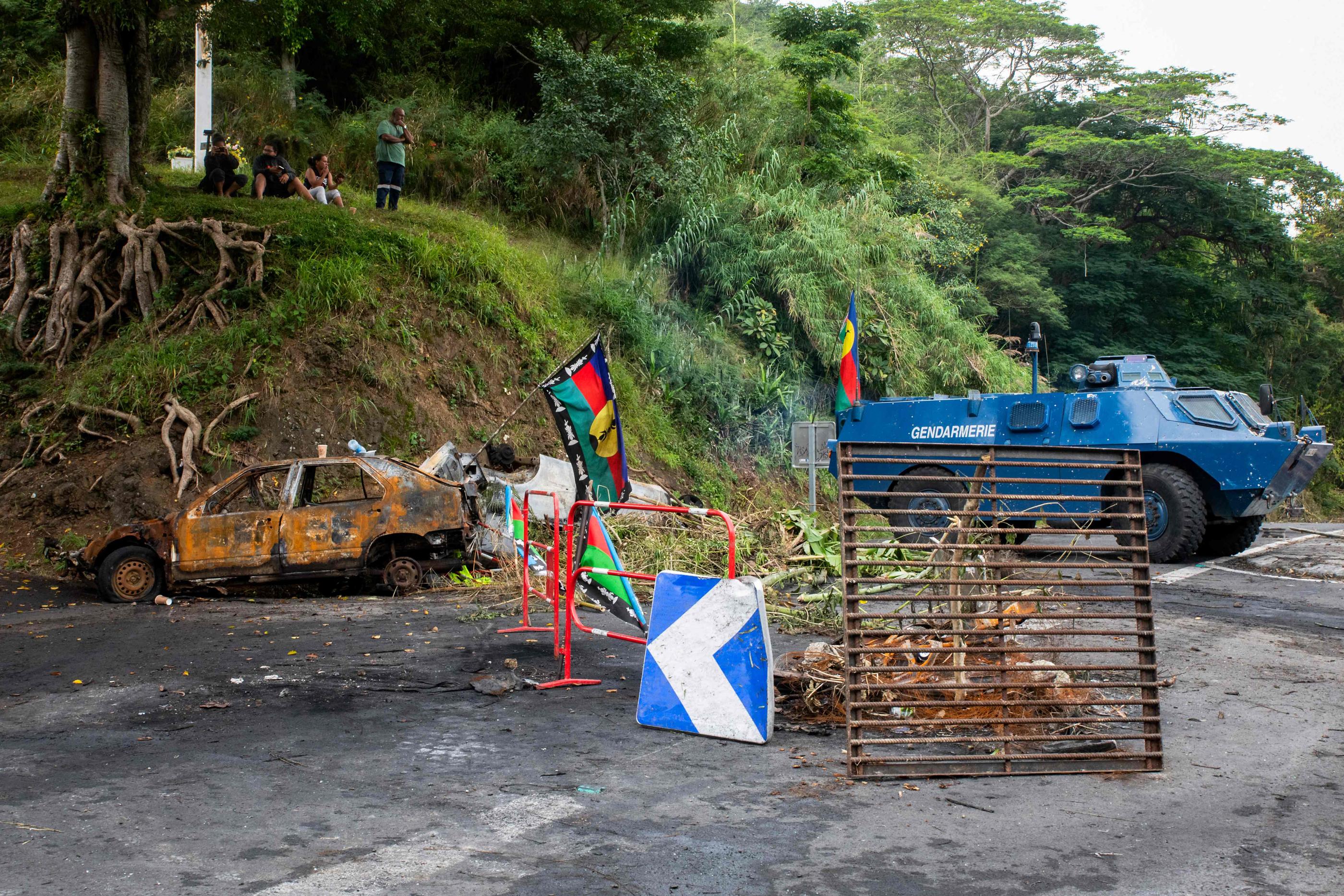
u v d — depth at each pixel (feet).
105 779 15.79
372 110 74.08
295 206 55.67
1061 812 14.78
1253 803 15.17
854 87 129.18
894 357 68.64
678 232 65.82
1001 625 18.13
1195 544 41.93
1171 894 11.93
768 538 36.09
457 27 79.66
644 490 46.50
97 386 43.78
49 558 37.11
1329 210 150.41
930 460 17.67
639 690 21.83
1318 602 33.09
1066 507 42.75
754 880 12.23
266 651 24.98
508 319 53.47
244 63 73.36
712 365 61.87
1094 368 47.21
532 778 15.99
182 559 32.58
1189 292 132.87
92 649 25.23
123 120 53.88
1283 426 43.01
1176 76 135.85
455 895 11.71
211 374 44.06
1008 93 148.25
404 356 48.11
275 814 14.32
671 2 76.07
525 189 70.38
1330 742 18.31
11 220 53.93
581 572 22.70
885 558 30.40
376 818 14.20
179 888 11.78
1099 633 17.24
